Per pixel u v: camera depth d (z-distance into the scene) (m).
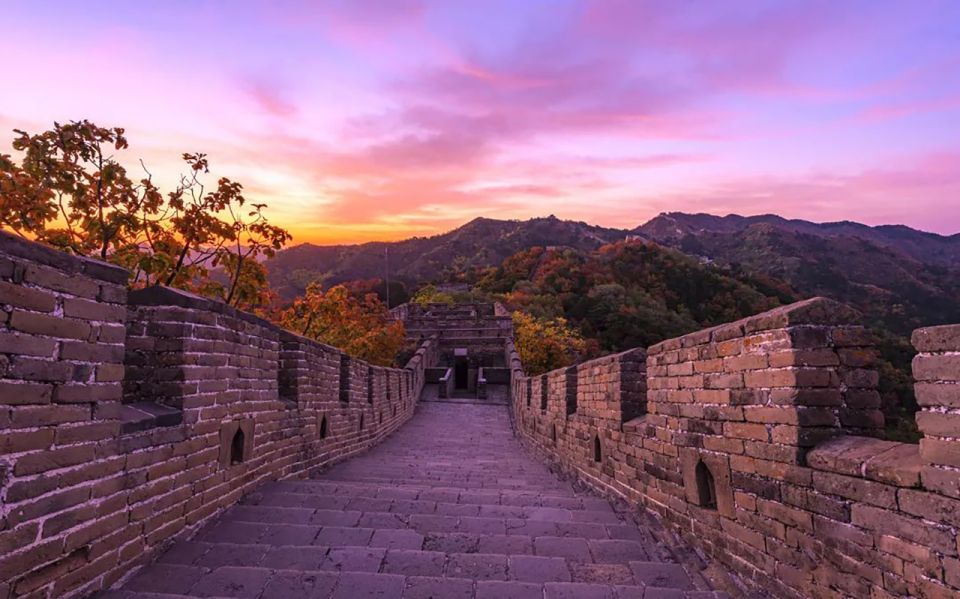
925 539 2.71
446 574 4.25
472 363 36.84
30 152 6.35
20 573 2.93
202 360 4.99
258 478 6.40
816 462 3.49
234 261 9.23
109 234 7.07
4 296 2.84
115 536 3.73
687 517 5.17
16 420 2.91
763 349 4.05
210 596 3.71
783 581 3.78
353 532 4.96
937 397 2.65
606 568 4.46
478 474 10.16
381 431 15.61
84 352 3.41
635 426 6.52
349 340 21.14
